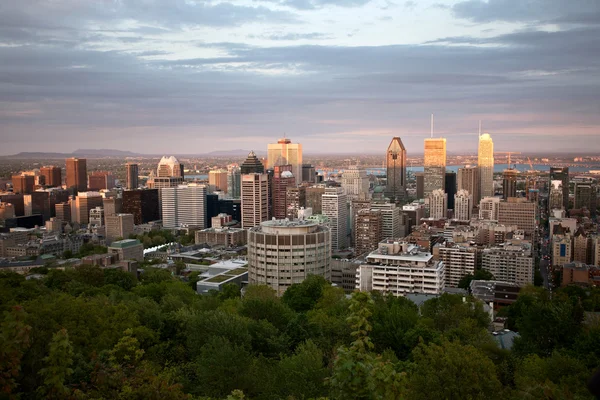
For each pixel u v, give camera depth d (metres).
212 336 191.12
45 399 91.69
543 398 147.75
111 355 151.62
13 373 85.44
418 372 156.25
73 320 178.00
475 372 149.38
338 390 93.19
